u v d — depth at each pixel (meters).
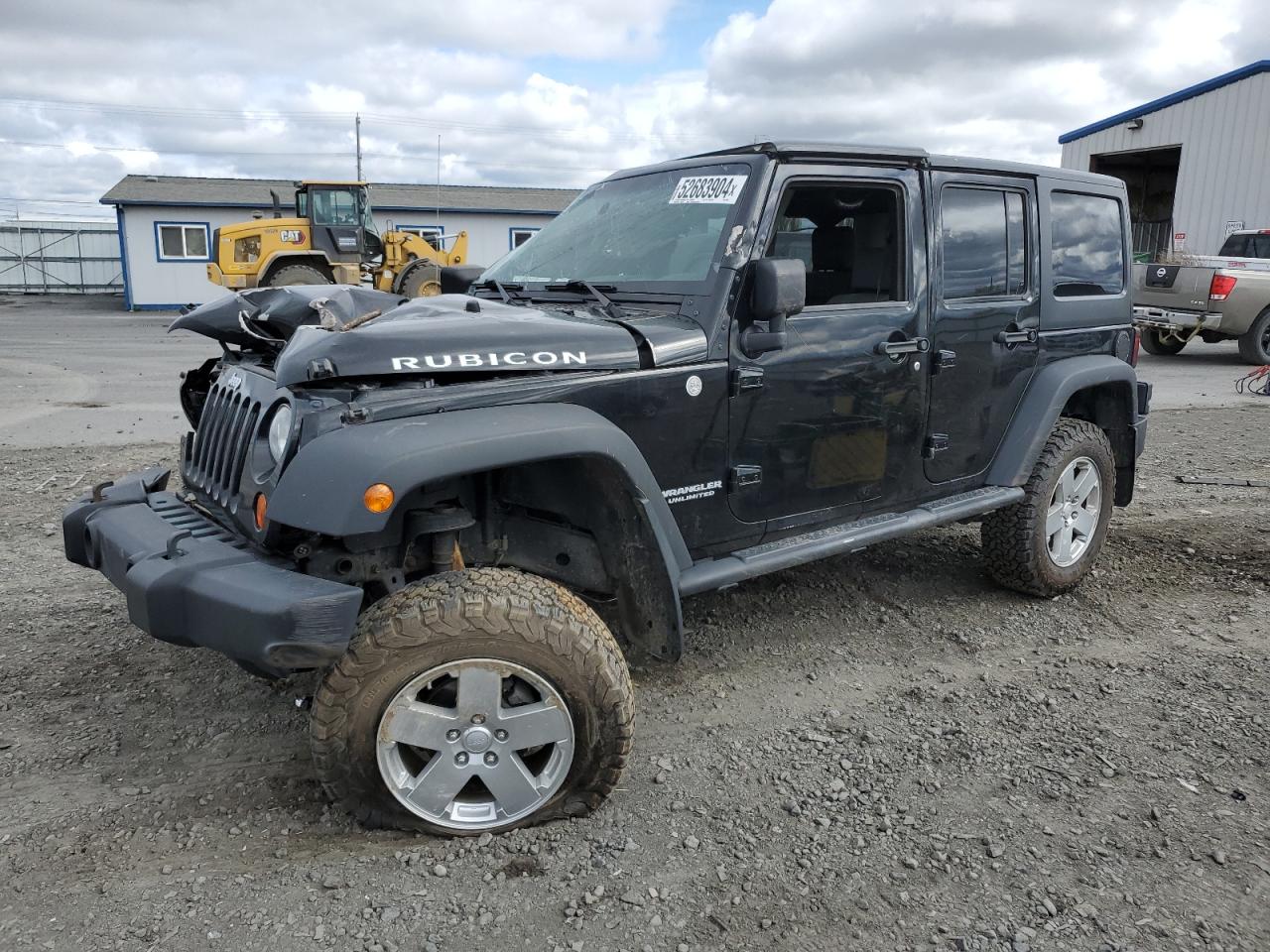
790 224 3.69
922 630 4.43
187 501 3.25
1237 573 5.21
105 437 8.14
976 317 4.14
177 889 2.52
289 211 29.25
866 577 5.08
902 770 3.18
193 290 29.25
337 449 2.51
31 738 3.28
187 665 3.85
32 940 2.32
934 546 5.59
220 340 3.73
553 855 2.69
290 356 2.75
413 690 2.60
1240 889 2.58
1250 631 4.43
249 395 3.06
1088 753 3.29
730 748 3.32
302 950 2.31
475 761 2.70
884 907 2.49
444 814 2.74
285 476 2.54
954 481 4.26
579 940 2.36
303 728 3.39
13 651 3.96
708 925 2.42
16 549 5.17
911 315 3.85
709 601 4.71
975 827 2.85
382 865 2.63
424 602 2.57
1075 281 4.74
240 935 2.35
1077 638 4.35
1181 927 2.43
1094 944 2.37
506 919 2.43
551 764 2.78
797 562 3.53
